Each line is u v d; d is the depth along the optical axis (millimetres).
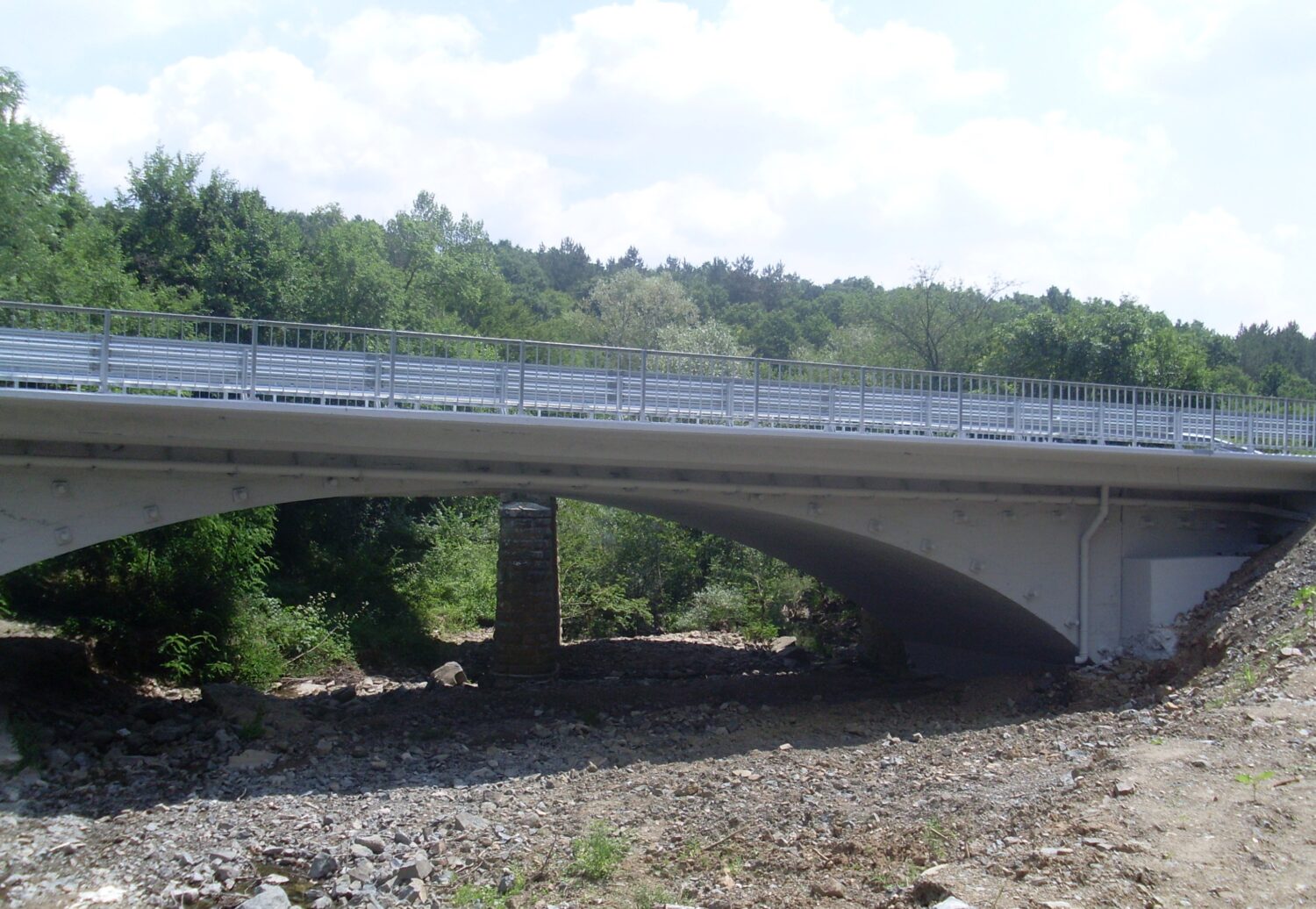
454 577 35281
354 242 44531
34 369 14734
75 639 20594
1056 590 24688
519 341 17438
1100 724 19047
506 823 13688
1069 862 10133
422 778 16141
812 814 13188
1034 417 22531
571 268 141500
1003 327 47094
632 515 38594
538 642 28078
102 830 13383
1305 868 9750
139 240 37844
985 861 10547
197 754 16984
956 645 30047
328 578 31406
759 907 9992
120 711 19141
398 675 27047
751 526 24984
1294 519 26375
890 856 11266
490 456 18359
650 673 29297
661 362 25906
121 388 15086
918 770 16188
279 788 15391
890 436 20172
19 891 11445
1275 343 111500
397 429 17297
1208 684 20062
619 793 15023
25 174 26266
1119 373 42219
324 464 17703
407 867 11852
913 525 23125
